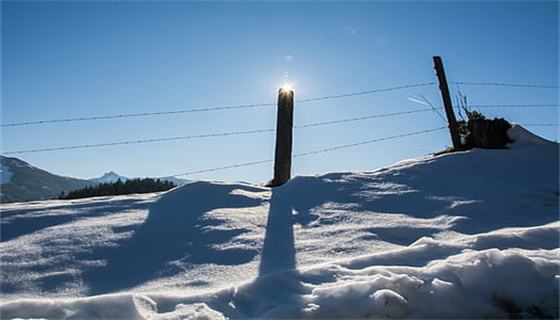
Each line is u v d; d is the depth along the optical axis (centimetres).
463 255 239
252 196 438
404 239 312
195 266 263
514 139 646
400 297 198
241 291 214
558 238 286
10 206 406
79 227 330
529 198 417
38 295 223
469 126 683
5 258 265
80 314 193
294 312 191
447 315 201
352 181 482
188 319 185
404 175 504
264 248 290
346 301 200
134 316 191
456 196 421
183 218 361
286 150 563
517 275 219
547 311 199
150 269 262
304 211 387
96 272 255
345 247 288
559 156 573
